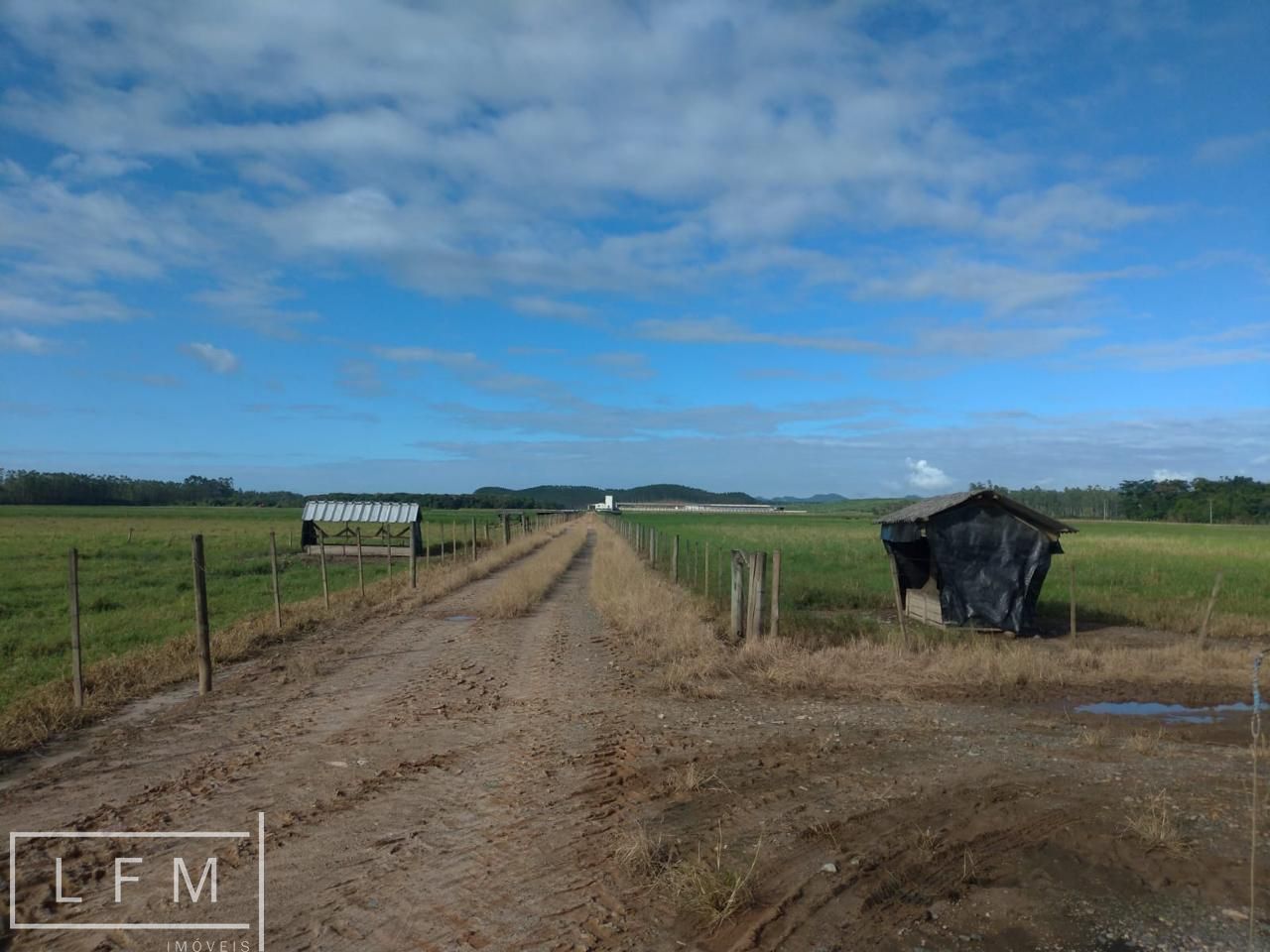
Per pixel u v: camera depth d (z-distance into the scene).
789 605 19.20
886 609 19.17
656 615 15.35
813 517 113.94
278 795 6.48
